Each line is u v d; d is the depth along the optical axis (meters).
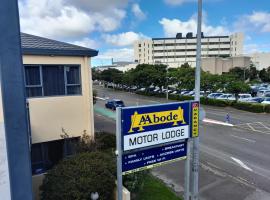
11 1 4.25
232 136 20.30
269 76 80.12
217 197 10.48
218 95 42.28
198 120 8.08
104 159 9.21
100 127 25.06
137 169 6.97
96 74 115.12
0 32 4.17
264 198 10.35
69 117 11.17
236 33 135.25
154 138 7.12
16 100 4.38
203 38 137.25
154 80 55.22
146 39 141.25
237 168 13.52
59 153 11.16
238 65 94.31
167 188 11.03
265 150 16.48
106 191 8.28
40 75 10.41
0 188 4.36
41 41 11.70
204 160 14.80
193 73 46.75
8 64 4.28
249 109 33.28
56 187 7.94
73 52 10.75
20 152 4.47
